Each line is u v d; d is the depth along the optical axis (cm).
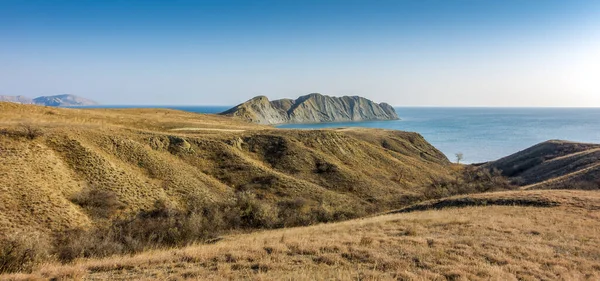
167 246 2191
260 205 3222
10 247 1398
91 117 6022
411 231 1608
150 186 3403
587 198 2456
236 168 4775
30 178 2675
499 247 1295
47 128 3703
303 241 1430
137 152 4094
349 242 1399
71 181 2967
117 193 3023
